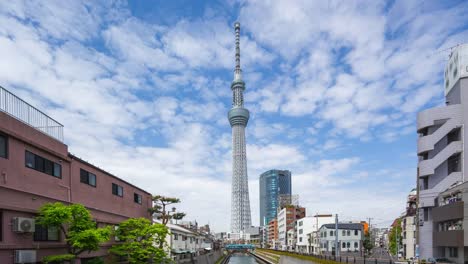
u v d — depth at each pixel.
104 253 28.78
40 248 20.20
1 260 17.30
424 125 49.81
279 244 163.75
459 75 48.03
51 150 22.11
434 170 47.78
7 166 18.05
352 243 94.19
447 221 41.41
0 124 17.52
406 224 68.81
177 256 49.53
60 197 23.14
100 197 29.42
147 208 43.31
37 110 22.05
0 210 17.59
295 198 176.75
